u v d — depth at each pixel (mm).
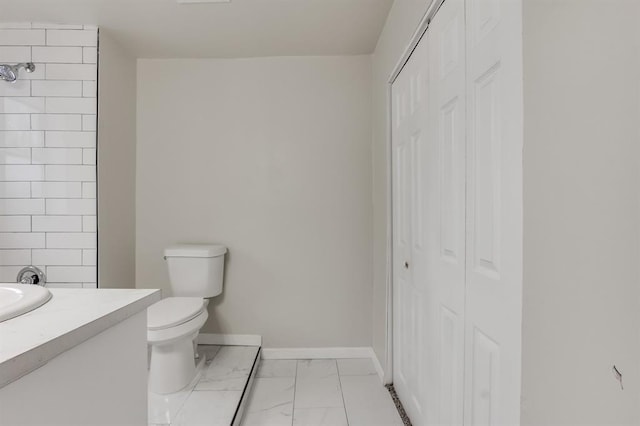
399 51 1860
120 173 2471
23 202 2209
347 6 2008
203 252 2434
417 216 1667
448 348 1270
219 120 2670
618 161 522
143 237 2672
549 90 696
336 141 2660
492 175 948
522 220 796
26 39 2203
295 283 2668
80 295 885
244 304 2672
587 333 590
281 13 2082
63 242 2213
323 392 2121
